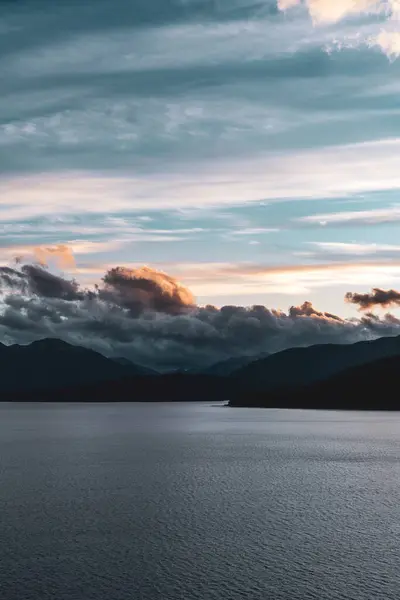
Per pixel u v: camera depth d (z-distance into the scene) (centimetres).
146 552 4397
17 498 6388
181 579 3847
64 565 4100
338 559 4259
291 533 4944
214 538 4784
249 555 4341
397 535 4888
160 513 5659
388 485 7294
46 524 5200
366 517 5522
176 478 7844
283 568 4066
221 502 6194
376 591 3659
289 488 7062
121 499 6341
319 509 5856
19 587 3697
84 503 6109
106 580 3822
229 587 3716
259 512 5722
